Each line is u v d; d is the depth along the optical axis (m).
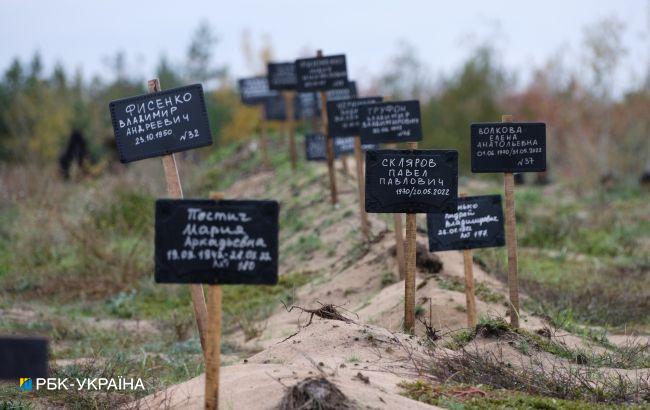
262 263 5.65
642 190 27.83
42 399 8.02
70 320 13.09
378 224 15.22
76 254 17.36
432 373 7.24
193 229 5.62
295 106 23.45
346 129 14.63
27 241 18.06
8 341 4.86
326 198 18.44
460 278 11.90
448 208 8.52
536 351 8.43
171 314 13.70
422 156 8.52
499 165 9.28
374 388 6.39
